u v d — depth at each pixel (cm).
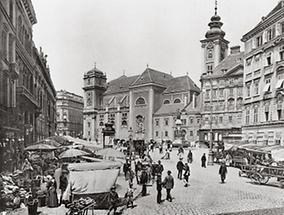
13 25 3262
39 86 5666
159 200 2002
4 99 2859
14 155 2738
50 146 2897
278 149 3328
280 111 4553
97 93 12194
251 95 5419
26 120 3969
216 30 9219
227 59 8219
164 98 10312
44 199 1827
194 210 1800
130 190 1936
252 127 5288
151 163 3253
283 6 4541
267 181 2745
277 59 4631
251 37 5525
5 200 1722
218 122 7588
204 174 3328
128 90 11394
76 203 1571
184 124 8656
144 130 10119
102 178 1839
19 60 3672
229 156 4334
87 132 12019
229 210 1794
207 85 7850
